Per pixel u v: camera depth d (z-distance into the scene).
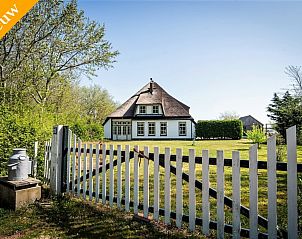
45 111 10.38
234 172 3.44
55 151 6.09
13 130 7.25
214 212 4.71
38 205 5.38
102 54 19.70
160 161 4.25
